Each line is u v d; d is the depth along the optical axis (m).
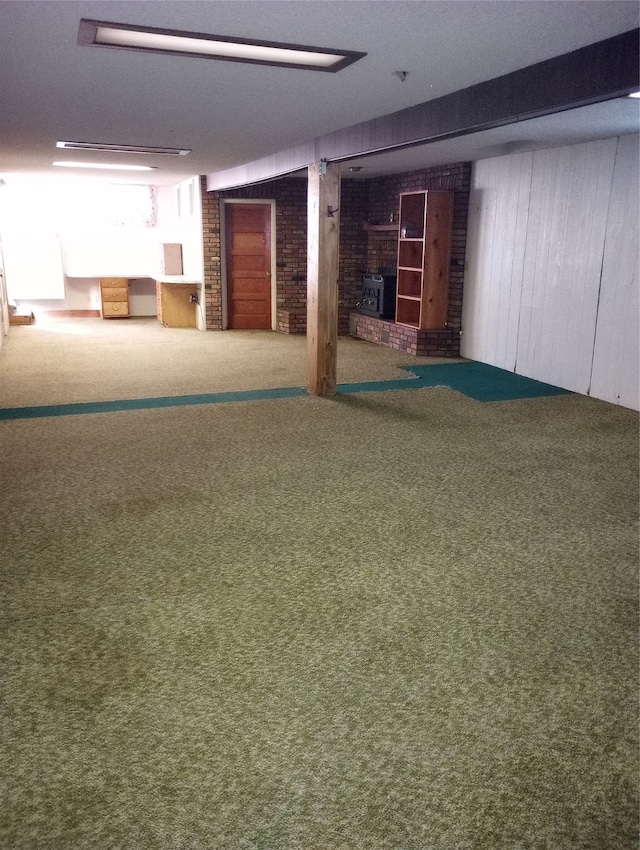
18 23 2.90
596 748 2.17
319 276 6.43
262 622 2.84
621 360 6.41
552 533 3.69
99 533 3.64
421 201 9.30
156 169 9.29
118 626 2.79
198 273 11.03
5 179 11.42
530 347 7.65
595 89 3.11
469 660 2.60
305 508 3.99
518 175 7.59
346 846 1.81
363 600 3.01
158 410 6.14
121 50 3.32
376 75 3.74
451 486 4.36
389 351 9.33
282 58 3.43
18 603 2.96
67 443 5.18
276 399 6.57
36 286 11.98
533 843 1.83
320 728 2.24
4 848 1.79
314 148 6.26
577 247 6.83
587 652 2.65
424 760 2.11
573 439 5.39
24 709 2.31
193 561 3.34
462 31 2.94
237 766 2.08
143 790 1.99
